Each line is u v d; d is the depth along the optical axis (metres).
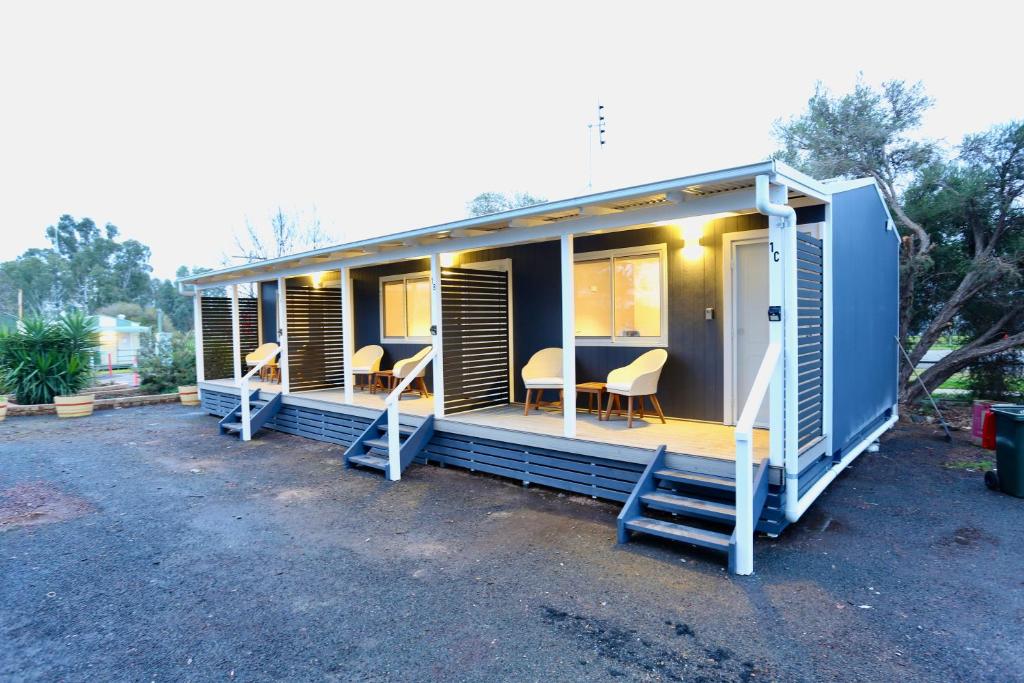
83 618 3.32
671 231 6.32
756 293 5.79
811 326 4.79
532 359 6.98
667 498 4.43
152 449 8.00
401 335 9.46
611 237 6.82
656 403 6.03
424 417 6.71
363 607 3.40
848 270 5.66
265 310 12.58
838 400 5.40
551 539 4.41
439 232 6.16
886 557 3.98
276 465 6.98
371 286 9.91
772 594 3.46
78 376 12.09
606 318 6.92
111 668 2.82
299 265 8.60
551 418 6.50
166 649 2.99
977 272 9.24
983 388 10.35
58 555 4.25
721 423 5.99
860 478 5.91
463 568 3.91
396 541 4.44
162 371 13.80
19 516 5.15
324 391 9.35
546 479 5.67
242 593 3.61
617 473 5.14
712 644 2.93
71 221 57.16
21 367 11.52
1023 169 9.39
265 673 2.76
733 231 5.86
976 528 4.51
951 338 10.89
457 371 6.96
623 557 4.04
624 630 3.09
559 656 2.86
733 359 5.90
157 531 4.74
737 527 3.75
